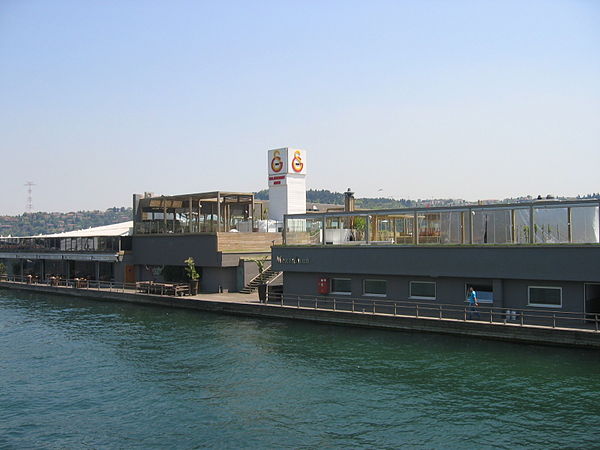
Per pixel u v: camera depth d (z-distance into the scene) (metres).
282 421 20.14
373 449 17.69
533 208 31.03
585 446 17.50
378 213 37.44
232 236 51.09
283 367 26.75
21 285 67.44
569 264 29.42
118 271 61.28
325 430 19.25
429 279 34.91
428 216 35.12
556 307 30.17
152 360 28.89
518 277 30.97
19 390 24.52
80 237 64.38
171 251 55.03
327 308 39.03
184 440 18.77
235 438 18.81
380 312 36.78
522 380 23.53
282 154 62.72
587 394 21.69
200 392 23.56
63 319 43.03
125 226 68.88
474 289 33.38
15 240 75.69
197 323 38.88
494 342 29.69
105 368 27.73
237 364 27.52
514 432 18.61
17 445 18.72
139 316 43.19
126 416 21.11
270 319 39.28
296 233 41.69
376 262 36.72
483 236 32.81
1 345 33.62
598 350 26.83
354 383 24.00
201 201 58.97
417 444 17.97
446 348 28.95
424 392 22.59
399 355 28.06
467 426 19.20
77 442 18.88
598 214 29.08
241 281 50.81
